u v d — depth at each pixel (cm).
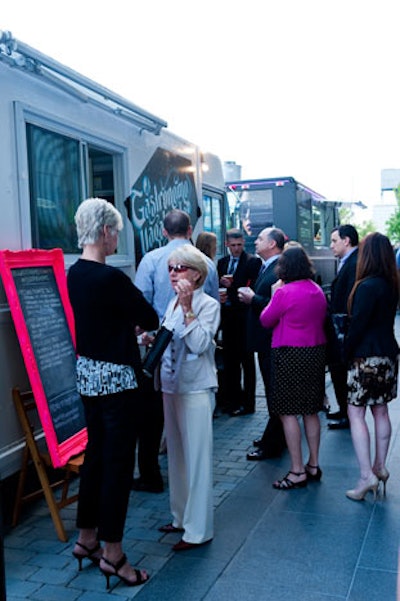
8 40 347
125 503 307
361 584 304
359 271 403
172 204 597
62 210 425
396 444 515
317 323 420
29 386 383
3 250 351
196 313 338
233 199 996
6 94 365
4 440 362
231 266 645
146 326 315
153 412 424
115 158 499
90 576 321
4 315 362
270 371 456
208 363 342
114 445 304
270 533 362
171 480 366
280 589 302
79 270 310
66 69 402
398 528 363
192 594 299
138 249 522
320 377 426
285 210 1044
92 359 308
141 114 509
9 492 439
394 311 408
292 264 420
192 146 655
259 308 484
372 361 398
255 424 602
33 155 394
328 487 430
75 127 433
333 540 351
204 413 340
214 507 401
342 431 566
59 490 446
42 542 362
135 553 343
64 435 373
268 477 455
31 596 303
